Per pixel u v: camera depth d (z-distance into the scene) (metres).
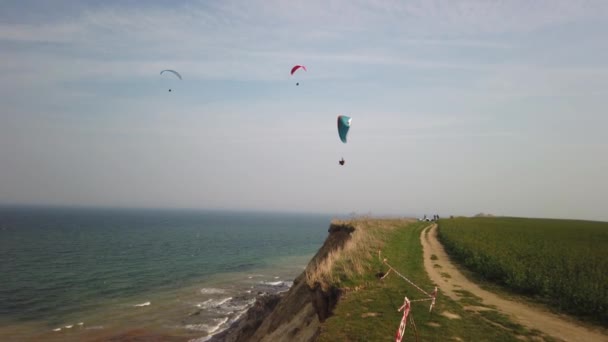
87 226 184.50
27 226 170.50
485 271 21.00
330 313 15.75
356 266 18.97
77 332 36.81
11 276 60.47
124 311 43.81
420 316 12.73
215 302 48.78
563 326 12.96
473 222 70.19
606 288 17.09
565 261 25.00
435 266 23.11
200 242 123.06
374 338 10.76
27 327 37.72
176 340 35.78
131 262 77.69
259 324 34.66
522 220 90.44
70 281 58.19
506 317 13.42
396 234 38.03
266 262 83.50
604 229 61.69
